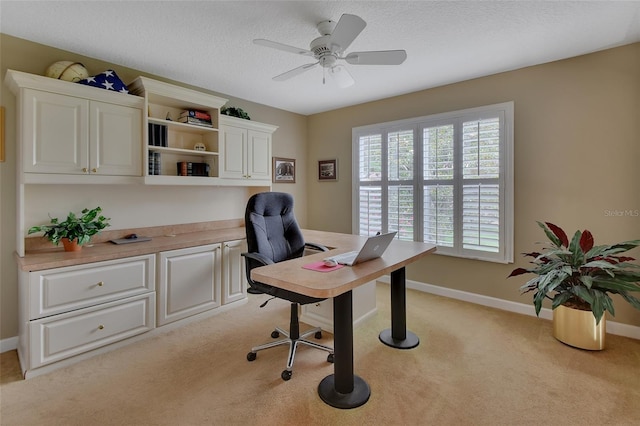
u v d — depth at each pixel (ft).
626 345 7.73
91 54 8.43
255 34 7.43
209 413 5.49
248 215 7.23
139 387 6.20
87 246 8.24
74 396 5.93
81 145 7.54
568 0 6.15
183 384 6.30
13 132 7.50
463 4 6.28
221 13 6.56
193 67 9.36
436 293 11.50
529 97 9.39
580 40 7.78
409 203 11.87
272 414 5.46
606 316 8.50
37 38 7.55
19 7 6.28
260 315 9.73
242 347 7.78
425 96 11.45
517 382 6.30
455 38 7.66
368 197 13.05
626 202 8.11
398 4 6.26
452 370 6.73
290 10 6.46
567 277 7.45
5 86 7.39
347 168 13.85
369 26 7.09
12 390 6.08
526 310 9.68
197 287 9.23
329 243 8.84
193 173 10.21
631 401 5.71
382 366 6.89
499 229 9.96
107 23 6.91
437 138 11.11
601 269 7.36
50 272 6.61
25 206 7.64
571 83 8.75
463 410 5.52
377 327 8.82
